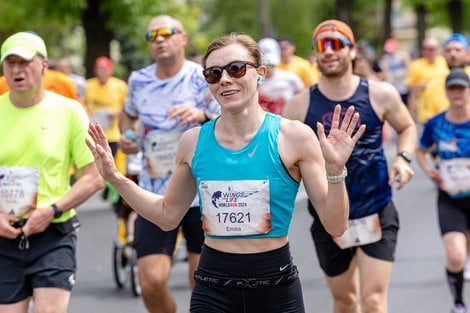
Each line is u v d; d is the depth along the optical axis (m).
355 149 7.81
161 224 5.85
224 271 5.56
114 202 11.36
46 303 6.88
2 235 6.90
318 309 10.01
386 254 7.72
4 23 26.59
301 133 5.50
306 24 45.94
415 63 21.02
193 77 8.63
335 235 5.50
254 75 5.50
